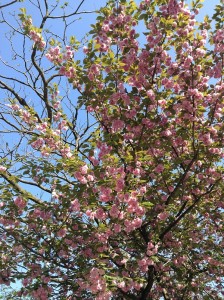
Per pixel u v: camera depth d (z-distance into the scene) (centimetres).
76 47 642
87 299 598
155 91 572
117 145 576
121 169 525
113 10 576
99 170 512
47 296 580
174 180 646
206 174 642
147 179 614
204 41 587
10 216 613
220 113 621
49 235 625
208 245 748
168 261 628
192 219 704
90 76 569
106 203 547
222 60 609
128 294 631
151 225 642
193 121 589
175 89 601
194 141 634
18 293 632
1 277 615
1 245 628
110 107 600
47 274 591
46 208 596
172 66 577
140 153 564
